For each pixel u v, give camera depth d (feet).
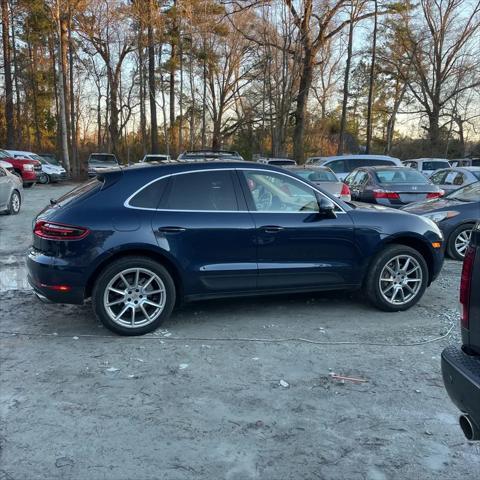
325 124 148.36
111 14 117.60
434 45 131.44
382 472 9.23
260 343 15.19
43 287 15.17
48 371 13.23
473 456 9.72
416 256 18.07
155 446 9.97
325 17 98.84
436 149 137.28
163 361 13.88
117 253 15.31
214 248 16.08
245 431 10.52
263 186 16.99
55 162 98.63
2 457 9.58
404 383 12.67
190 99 156.56
